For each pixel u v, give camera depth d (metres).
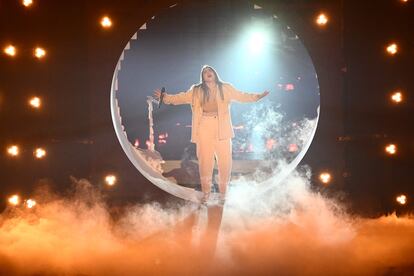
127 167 8.38
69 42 8.32
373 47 8.30
